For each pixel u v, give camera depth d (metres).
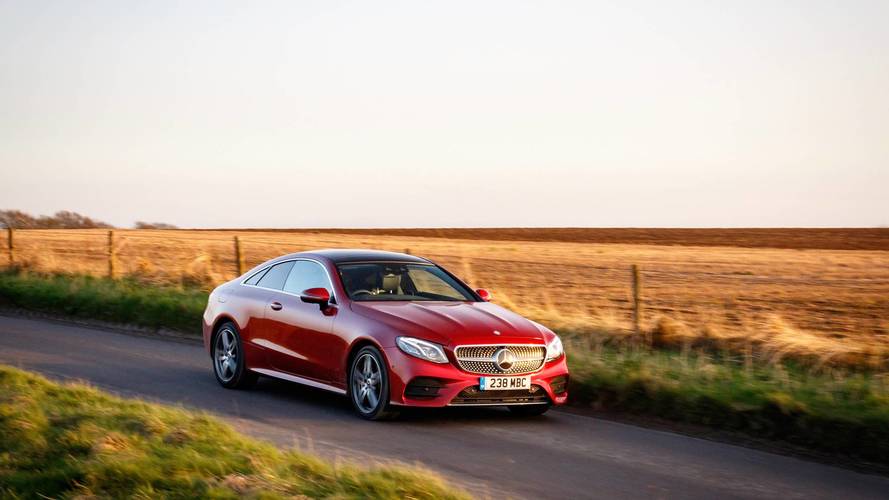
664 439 8.47
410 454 7.51
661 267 35.56
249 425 8.48
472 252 47.16
